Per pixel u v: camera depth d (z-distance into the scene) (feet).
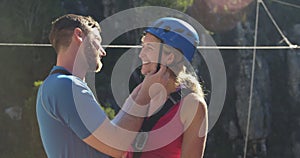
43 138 22.70
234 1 318.24
